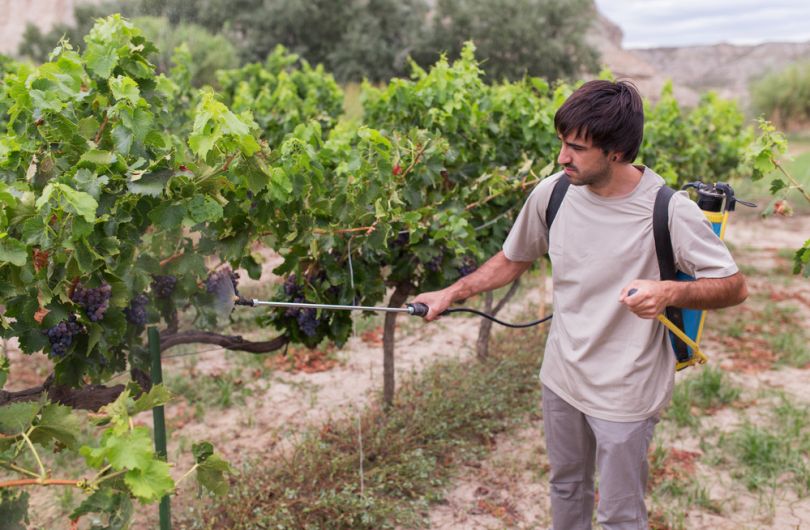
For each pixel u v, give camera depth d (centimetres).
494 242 498
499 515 387
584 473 289
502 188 479
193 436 471
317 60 3284
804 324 709
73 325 244
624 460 255
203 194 247
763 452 445
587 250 253
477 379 520
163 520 296
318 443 423
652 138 748
